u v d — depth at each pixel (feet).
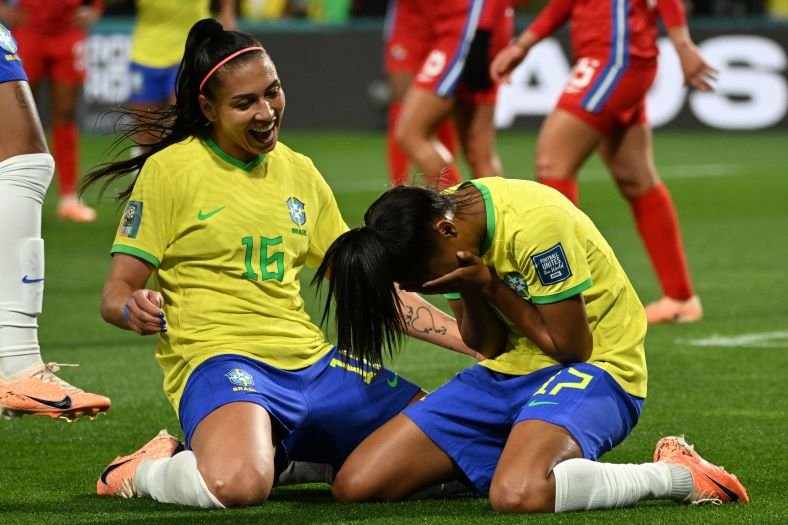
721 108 225.97
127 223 47.75
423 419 47.44
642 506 45.11
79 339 82.28
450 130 118.32
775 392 66.59
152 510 45.01
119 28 223.71
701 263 112.27
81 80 137.59
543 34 84.94
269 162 49.24
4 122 50.65
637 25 81.97
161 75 131.75
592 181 179.73
